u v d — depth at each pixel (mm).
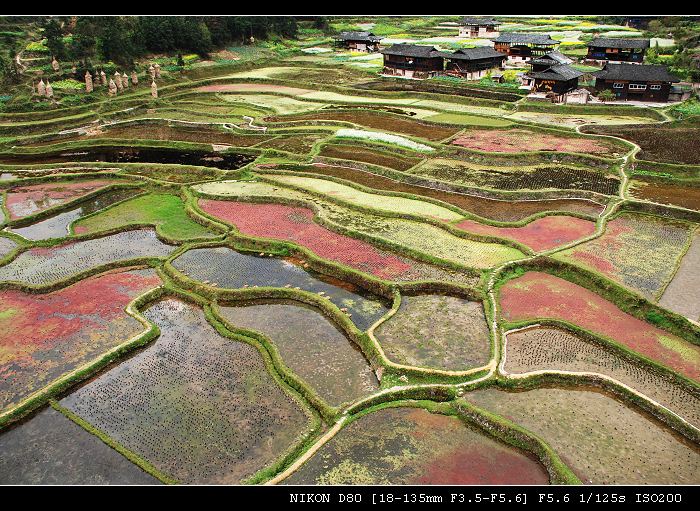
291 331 32094
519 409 25516
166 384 27734
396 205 47719
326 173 57219
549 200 49469
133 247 42094
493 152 59844
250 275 38000
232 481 22094
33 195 52094
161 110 82188
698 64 86500
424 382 27172
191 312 34281
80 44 90125
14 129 69938
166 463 23031
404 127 71438
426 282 35406
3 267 38812
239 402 26453
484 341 30109
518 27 145625
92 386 27641
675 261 37281
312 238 42281
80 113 77125
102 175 56750
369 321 32719
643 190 50125
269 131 71312
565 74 78688
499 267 36844
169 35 103312
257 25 123312
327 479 21906
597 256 38000
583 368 27969
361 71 104500
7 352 29656
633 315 32312
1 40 89000
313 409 25969
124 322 32406
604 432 24203
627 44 95312
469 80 94812
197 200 50031
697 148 60000
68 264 39281
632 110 73688
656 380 27141
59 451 23766
